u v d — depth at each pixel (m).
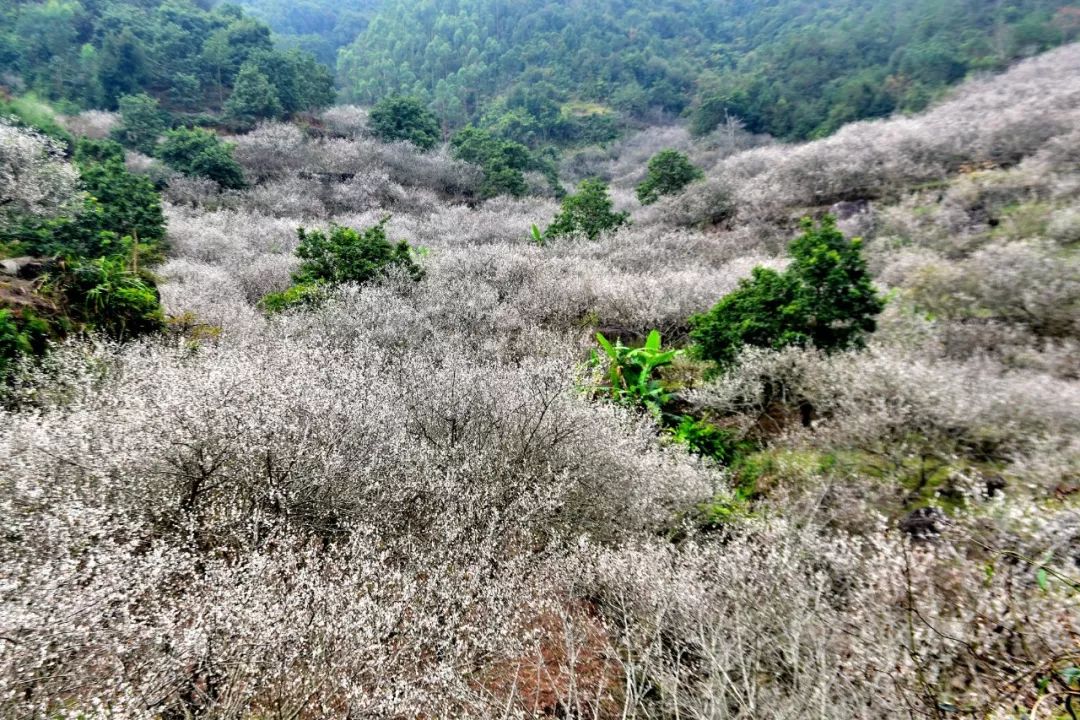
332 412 3.65
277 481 3.13
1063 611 2.16
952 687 2.18
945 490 3.97
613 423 4.45
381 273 8.56
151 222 11.68
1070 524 2.81
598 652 2.72
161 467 3.04
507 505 3.39
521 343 6.95
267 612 2.13
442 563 2.72
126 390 3.78
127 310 5.55
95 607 2.01
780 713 1.99
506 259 10.11
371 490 3.23
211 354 4.97
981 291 7.35
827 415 5.30
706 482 4.05
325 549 3.01
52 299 5.16
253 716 2.10
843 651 2.31
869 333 6.17
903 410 4.48
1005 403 4.49
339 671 2.18
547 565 2.91
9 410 3.95
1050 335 6.69
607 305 8.24
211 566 2.35
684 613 2.50
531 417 4.05
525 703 2.44
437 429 4.16
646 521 3.50
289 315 7.09
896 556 2.55
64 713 1.81
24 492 2.63
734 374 5.68
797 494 4.17
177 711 2.12
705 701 2.21
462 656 2.42
